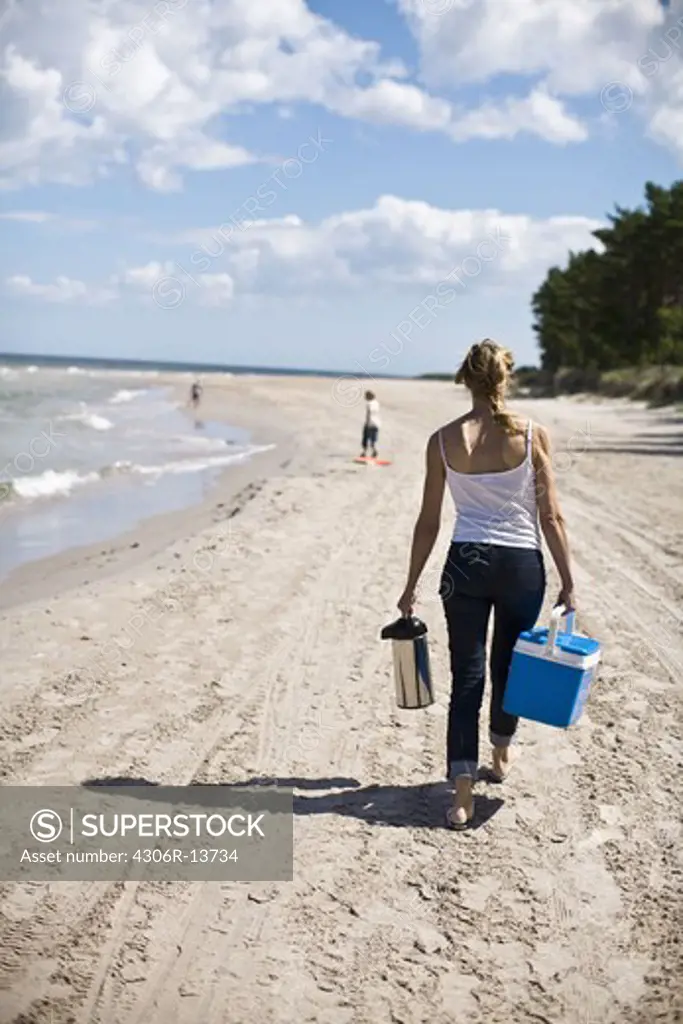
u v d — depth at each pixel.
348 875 7.41
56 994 6.00
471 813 8.16
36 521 24.12
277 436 53.53
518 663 7.89
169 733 10.09
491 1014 5.88
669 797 8.72
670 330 106.00
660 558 18.47
